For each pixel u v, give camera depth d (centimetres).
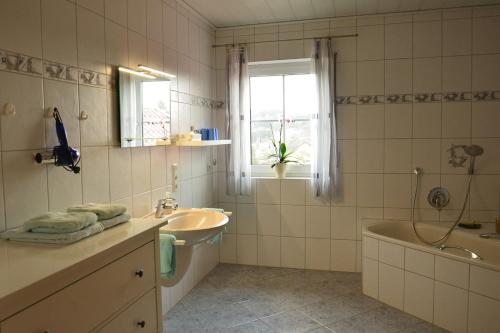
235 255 384
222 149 378
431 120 334
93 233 149
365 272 309
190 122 317
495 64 321
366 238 307
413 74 335
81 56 190
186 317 274
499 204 325
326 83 343
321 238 362
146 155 250
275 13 329
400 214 344
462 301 247
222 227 233
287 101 373
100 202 205
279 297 306
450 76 329
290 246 370
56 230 139
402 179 342
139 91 236
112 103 215
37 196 164
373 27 339
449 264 253
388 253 290
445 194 333
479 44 323
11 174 151
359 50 342
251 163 384
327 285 329
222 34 369
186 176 312
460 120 329
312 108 350
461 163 330
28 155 159
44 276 104
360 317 273
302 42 353
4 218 148
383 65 339
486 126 325
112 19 214
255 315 276
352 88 346
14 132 153
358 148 348
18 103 154
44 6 167
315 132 349
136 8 238
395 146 342
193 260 326
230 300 301
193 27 324
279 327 259
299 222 366
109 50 212
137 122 233
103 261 131
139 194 242
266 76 375
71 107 183
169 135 274
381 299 297
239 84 362
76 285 118
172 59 286
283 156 365
